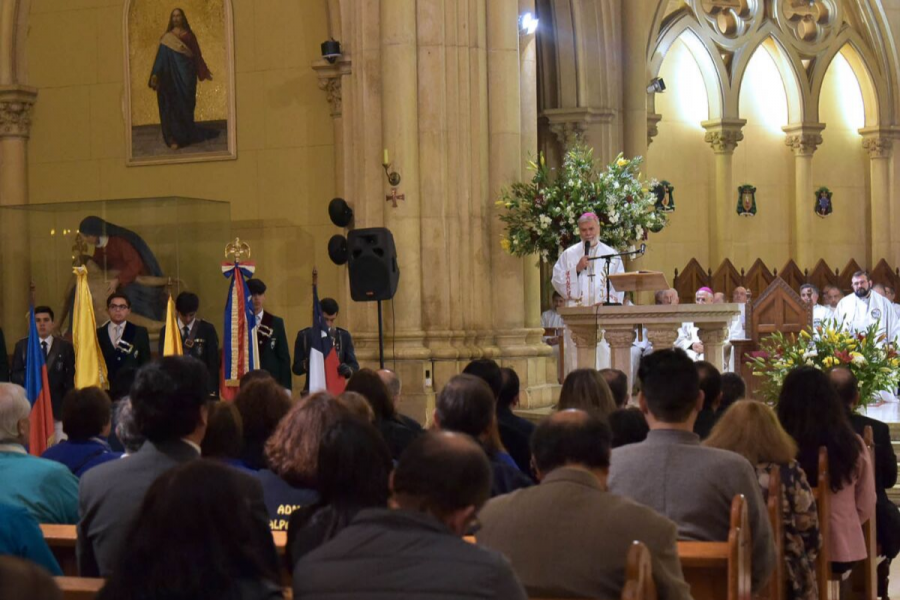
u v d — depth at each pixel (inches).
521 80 606.5
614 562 155.8
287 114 610.9
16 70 652.1
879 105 1011.3
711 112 959.0
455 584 121.4
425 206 557.0
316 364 502.0
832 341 477.1
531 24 598.5
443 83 558.3
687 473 197.2
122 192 639.8
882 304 698.2
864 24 1006.4
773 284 693.9
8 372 490.0
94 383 466.9
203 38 624.7
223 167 622.2
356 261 500.1
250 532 125.2
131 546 121.4
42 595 83.2
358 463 149.6
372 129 565.6
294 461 185.9
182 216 486.3
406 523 125.4
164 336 481.7
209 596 120.0
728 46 952.9
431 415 544.7
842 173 1017.5
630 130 818.2
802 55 986.1
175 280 483.8
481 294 569.0
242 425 225.8
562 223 562.9
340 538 126.0
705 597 187.2
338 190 599.2
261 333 514.6
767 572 199.3
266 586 125.9
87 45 644.7
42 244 495.5
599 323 449.7
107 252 488.1
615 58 815.7
